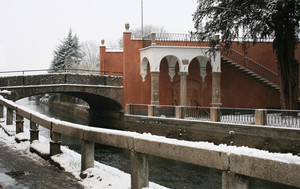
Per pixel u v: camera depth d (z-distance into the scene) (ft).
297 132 49.29
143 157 14.46
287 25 65.10
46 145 25.99
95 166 19.29
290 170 8.87
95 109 120.78
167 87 97.45
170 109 96.84
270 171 9.39
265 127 53.88
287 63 69.26
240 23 64.95
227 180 10.73
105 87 94.12
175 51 86.33
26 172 20.11
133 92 95.40
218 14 68.85
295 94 69.15
